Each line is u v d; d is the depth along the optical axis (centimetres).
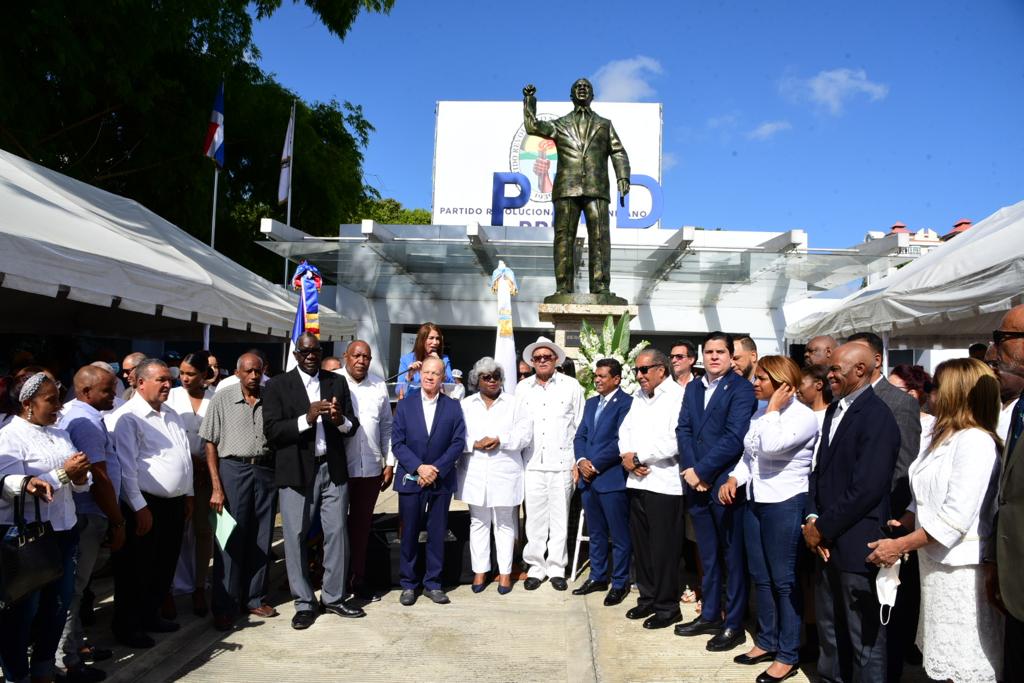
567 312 869
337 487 517
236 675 411
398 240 1155
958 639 312
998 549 284
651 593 522
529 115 913
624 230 1650
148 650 441
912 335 905
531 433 598
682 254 1199
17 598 324
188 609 529
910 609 410
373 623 504
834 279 1387
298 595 494
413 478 549
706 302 1669
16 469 336
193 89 1484
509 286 782
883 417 353
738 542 459
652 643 470
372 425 569
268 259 1927
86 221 690
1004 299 591
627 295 1631
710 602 482
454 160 2166
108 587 576
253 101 1642
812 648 435
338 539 517
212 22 1445
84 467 355
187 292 719
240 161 1795
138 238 754
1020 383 366
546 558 627
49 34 1042
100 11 1089
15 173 716
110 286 618
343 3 1519
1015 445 283
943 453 324
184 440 485
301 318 833
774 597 427
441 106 2183
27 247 533
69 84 1170
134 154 1468
